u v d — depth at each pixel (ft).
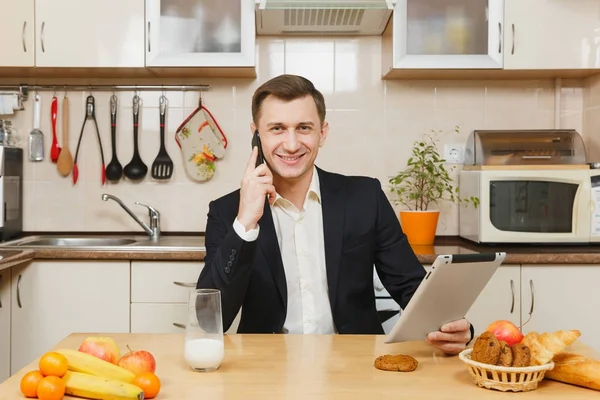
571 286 7.89
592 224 8.39
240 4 8.76
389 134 9.89
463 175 9.44
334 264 5.28
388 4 8.48
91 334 4.59
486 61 8.82
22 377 3.54
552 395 3.30
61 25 8.73
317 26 9.33
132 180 9.88
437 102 9.89
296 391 3.34
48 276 8.04
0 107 9.65
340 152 9.91
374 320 5.46
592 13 8.85
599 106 9.39
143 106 9.86
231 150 9.87
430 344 4.19
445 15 8.80
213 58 8.76
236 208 5.40
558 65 8.86
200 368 3.67
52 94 9.82
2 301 8.04
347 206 5.44
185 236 9.75
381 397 3.25
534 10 8.83
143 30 8.77
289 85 4.79
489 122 9.91
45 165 9.86
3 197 9.02
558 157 8.99
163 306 8.07
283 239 5.47
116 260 8.05
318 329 5.35
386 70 9.37
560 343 3.45
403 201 9.85
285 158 4.90
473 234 8.88
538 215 8.45
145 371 3.49
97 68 8.91
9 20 8.70
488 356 3.40
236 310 4.80
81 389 3.20
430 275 3.66
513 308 7.88
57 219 9.87
